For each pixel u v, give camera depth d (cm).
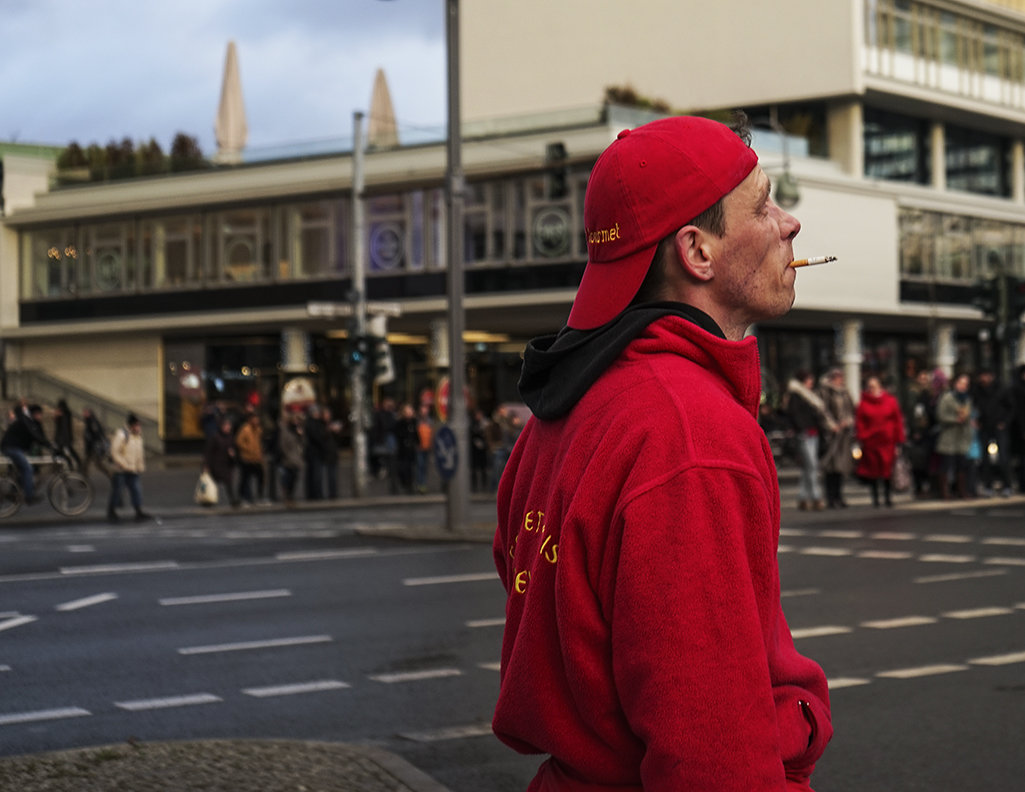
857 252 4275
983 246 4838
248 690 787
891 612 1027
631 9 4919
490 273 4059
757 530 162
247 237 4559
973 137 5000
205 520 2242
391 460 2916
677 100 4794
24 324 4978
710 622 156
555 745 173
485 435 3002
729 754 152
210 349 4728
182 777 536
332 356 4694
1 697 779
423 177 4150
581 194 3909
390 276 4256
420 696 761
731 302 186
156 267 4725
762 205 187
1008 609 1038
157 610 1120
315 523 2089
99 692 790
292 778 535
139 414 4819
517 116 3994
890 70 4506
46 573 1398
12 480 2358
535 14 5159
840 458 1997
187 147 4825
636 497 161
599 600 167
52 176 4934
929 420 2195
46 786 521
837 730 655
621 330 179
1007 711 689
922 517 1862
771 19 4556
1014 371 2294
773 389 4366
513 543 198
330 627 1011
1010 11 4847
